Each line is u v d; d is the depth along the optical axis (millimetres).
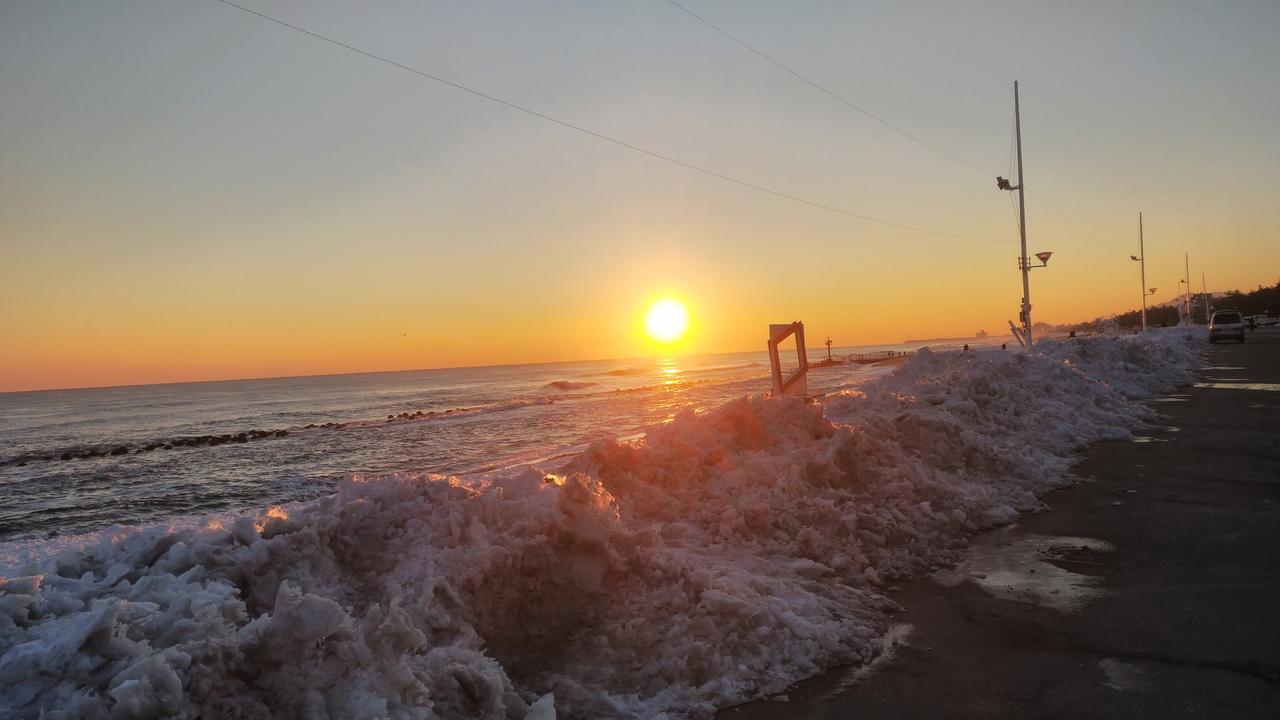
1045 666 4645
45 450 36188
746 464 8008
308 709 3344
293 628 3471
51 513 17703
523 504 5500
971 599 5887
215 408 77438
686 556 5996
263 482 20891
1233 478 9648
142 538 4582
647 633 4855
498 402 57500
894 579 6457
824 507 7301
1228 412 15984
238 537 4574
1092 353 23391
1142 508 8453
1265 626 5082
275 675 3410
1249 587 5832
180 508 17703
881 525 7246
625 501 7105
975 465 9891
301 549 4621
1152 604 5590
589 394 57062
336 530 4879
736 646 4805
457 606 4539
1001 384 14273
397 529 5105
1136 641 4945
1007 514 8320
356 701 3404
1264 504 8281
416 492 5512
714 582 5430
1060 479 10008
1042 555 6973
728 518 6953
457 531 5047
